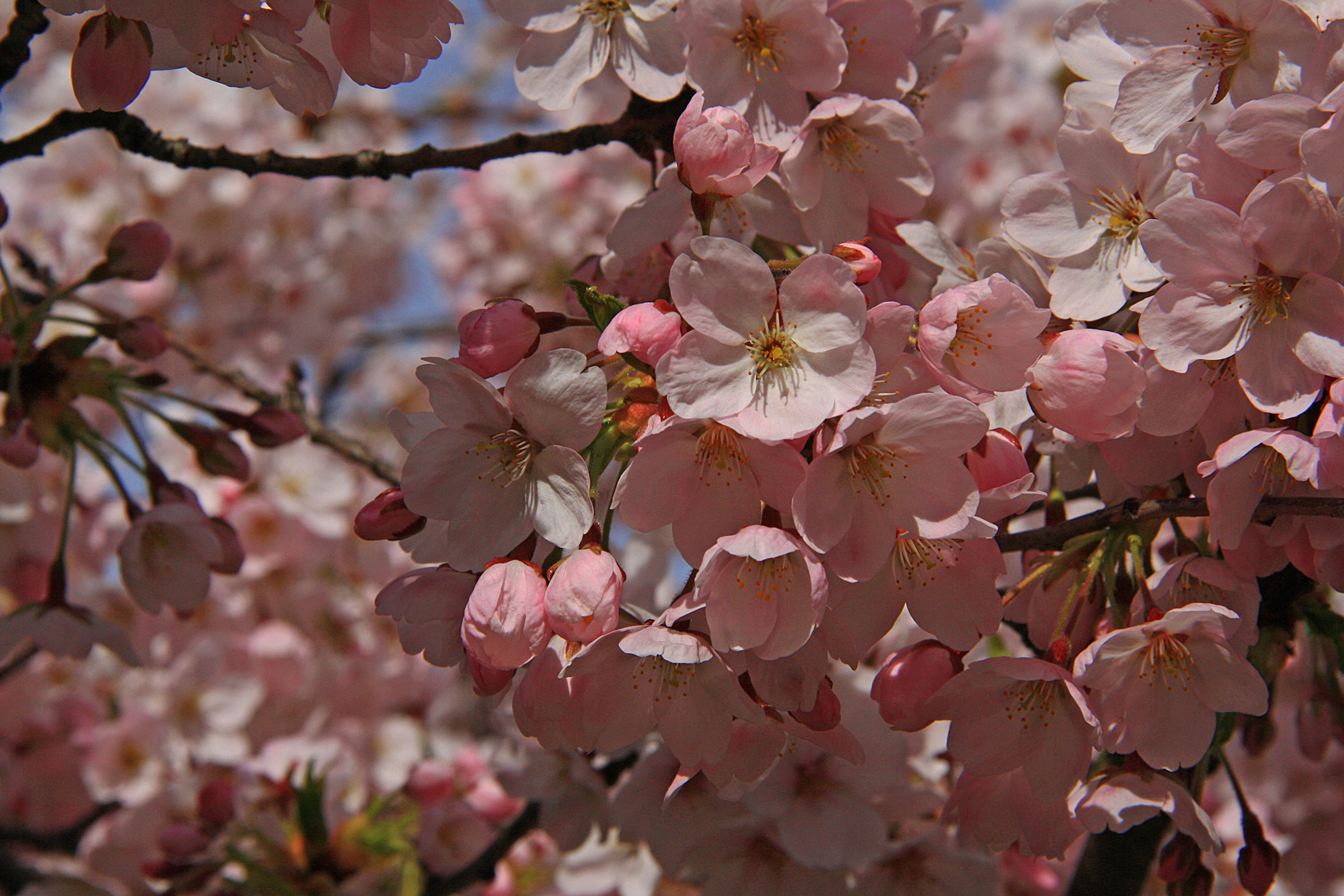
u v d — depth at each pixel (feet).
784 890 1.68
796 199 1.48
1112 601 1.37
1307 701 1.70
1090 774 1.45
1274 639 1.49
